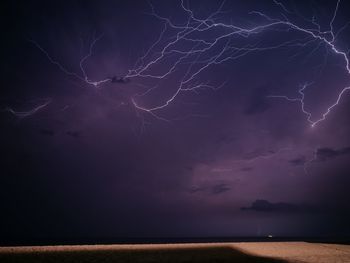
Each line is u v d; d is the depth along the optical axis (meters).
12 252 9.83
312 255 11.73
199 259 10.07
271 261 10.19
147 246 12.29
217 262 9.69
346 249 13.81
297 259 10.73
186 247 12.58
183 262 9.50
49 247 11.02
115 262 9.12
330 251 13.05
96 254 10.16
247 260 10.21
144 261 9.41
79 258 9.41
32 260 8.87
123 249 11.35
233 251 12.14
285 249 13.22
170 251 11.40
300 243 15.74
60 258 9.30
